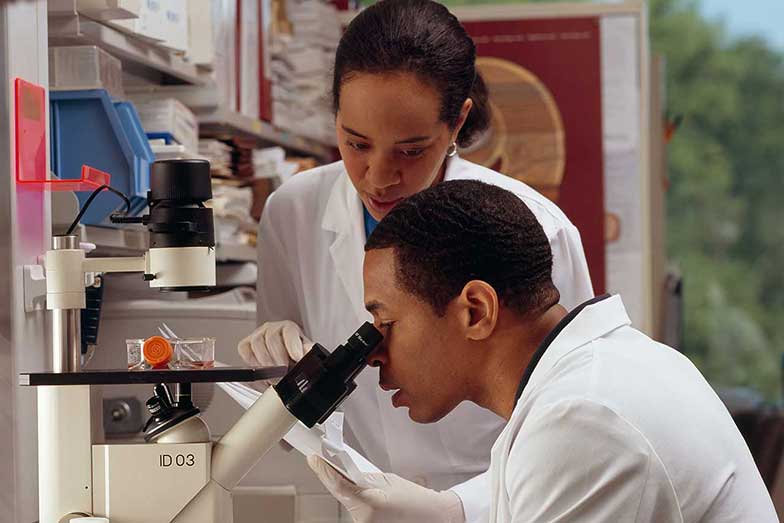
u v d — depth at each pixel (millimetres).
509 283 1420
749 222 10523
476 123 2006
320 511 1731
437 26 1791
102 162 1988
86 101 1992
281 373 1514
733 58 10773
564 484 1278
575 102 3812
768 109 10703
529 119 3820
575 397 1301
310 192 2213
